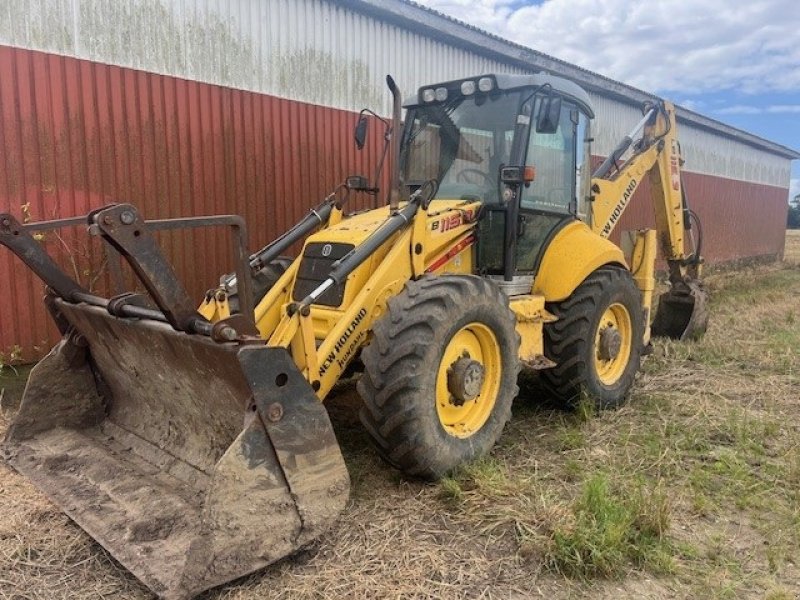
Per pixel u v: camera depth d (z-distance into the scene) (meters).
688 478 3.79
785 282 14.17
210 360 2.93
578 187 5.26
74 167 5.73
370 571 2.88
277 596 2.70
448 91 4.75
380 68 8.32
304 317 3.36
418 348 3.38
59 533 3.15
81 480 3.40
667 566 2.94
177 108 6.34
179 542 2.79
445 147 4.81
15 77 5.36
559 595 2.77
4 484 3.62
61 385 3.97
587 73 12.00
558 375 4.88
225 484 2.64
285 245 4.49
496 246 4.55
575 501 3.35
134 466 3.53
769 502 3.55
